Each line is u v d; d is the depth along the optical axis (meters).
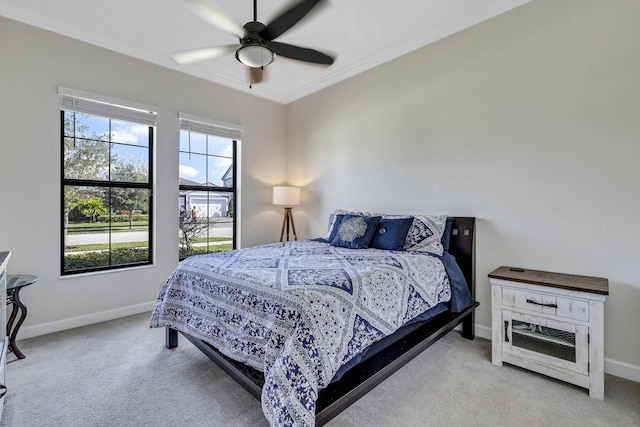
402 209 3.26
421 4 2.52
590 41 2.15
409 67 3.17
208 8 1.82
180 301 2.18
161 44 3.09
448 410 1.71
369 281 1.78
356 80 3.68
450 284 2.46
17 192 2.59
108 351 2.38
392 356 1.75
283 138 4.63
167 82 3.42
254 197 4.29
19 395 1.82
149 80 3.29
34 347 2.44
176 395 1.83
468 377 2.04
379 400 1.80
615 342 2.08
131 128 3.27
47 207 2.73
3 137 2.52
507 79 2.53
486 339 2.65
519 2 2.45
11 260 2.57
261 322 1.54
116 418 1.64
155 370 2.11
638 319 1.99
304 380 1.28
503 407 1.74
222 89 3.91
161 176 3.40
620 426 1.59
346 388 1.45
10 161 2.56
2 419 1.61
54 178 2.76
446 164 2.91
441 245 2.66
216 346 1.76
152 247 3.38
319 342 1.37
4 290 1.75
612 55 2.07
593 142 2.14
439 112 2.95
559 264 2.29
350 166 3.77
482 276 2.69
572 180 2.23
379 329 1.71
